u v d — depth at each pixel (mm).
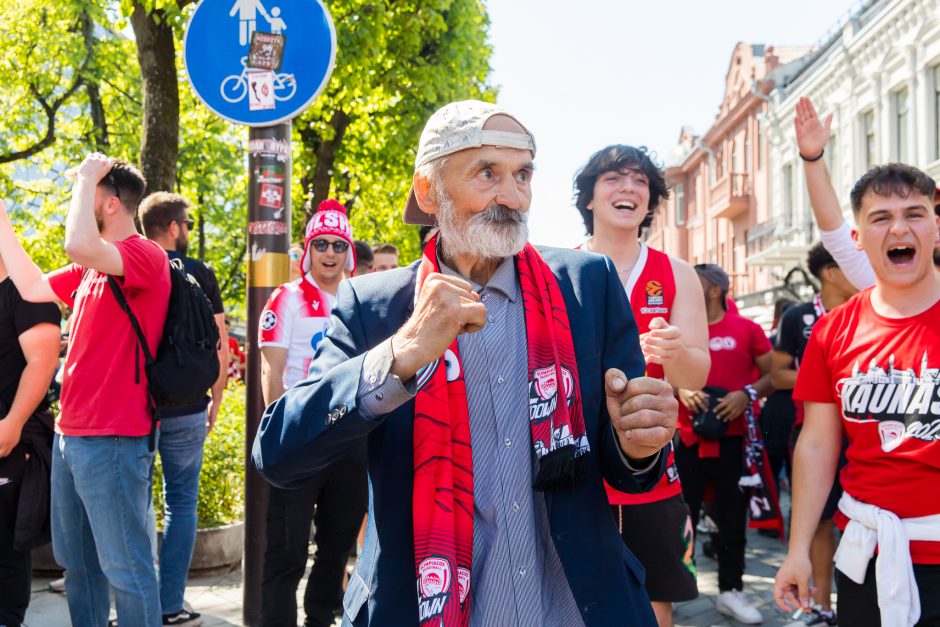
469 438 1617
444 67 14719
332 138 14008
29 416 3457
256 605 4285
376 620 1544
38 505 3516
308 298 4270
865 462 2465
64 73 18281
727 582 4863
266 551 3852
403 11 13188
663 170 3389
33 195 19828
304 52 4266
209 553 5367
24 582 3594
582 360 1686
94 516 3314
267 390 4180
